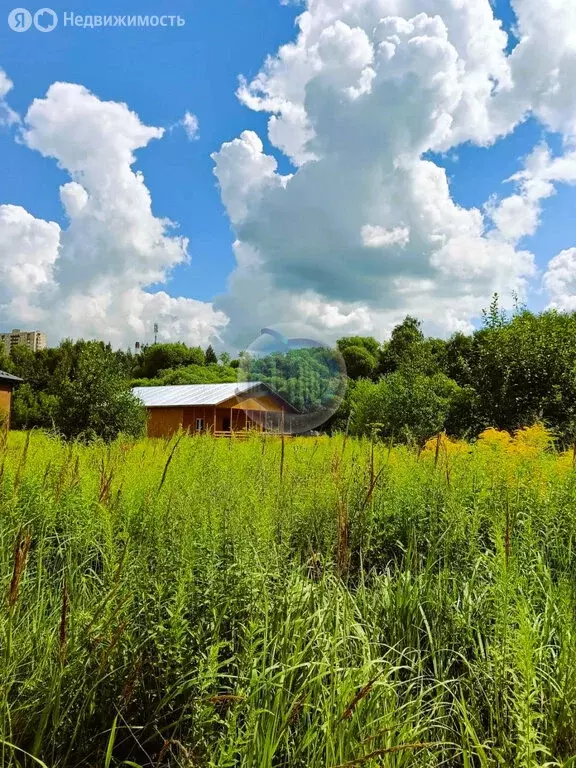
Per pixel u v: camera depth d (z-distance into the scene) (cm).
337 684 170
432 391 1362
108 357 1515
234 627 186
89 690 164
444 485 374
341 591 224
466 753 162
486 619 230
